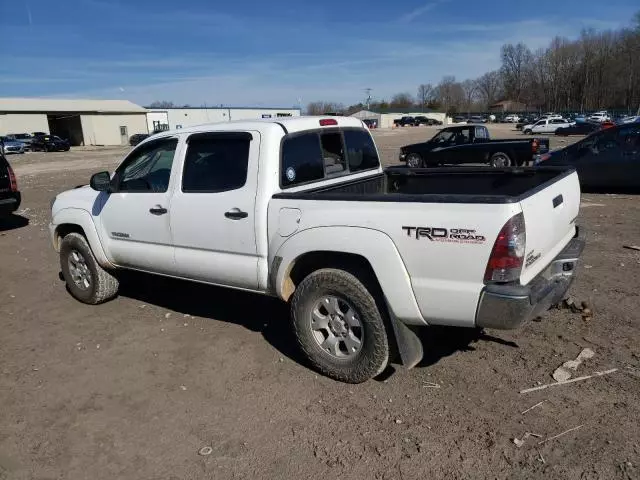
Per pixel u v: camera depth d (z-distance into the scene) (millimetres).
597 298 5215
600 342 4293
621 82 101125
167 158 4742
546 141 16531
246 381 4035
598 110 98812
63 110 60969
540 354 4160
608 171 11320
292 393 3834
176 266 4742
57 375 4266
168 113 78375
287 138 4176
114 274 5754
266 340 4730
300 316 3957
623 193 11555
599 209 9805
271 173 4031
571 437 3168
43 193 16172
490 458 3043
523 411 3451
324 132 4605
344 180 4867
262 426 3465
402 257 3400
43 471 3131
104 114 63844
